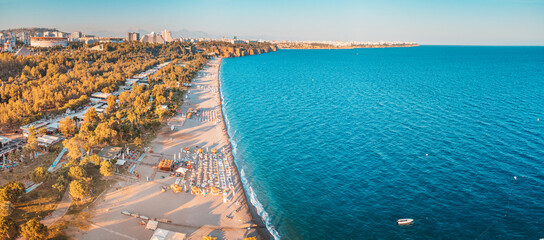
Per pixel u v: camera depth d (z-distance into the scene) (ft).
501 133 481.87
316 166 384.47
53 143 398.83
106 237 243.40
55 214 263.49
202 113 601.21
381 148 432.66
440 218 280.72
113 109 575.79
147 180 330.95
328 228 274.36
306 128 520.83
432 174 356.38
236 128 523.70
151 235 249.96
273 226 276.21
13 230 229.86
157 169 357.00
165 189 316.19
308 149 434.71
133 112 524.11
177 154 404.16
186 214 281.54
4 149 378.53
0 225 223.10
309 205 306.76
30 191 288.51
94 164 348.59
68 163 326.44
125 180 327.26
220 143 453.17
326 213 294.25
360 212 294.05
